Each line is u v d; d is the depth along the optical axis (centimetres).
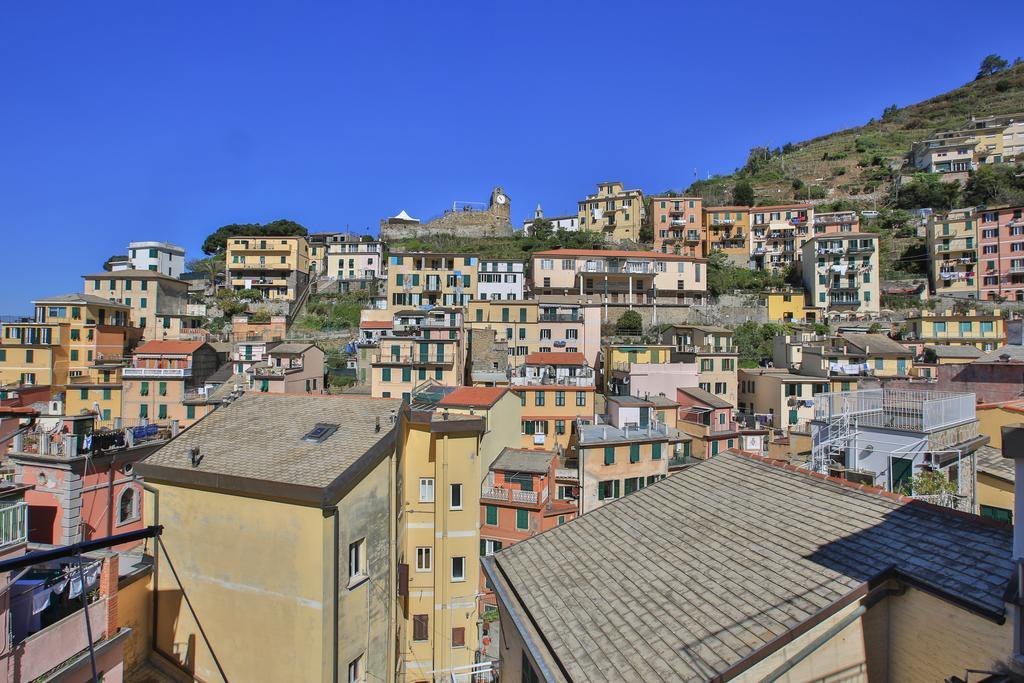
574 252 10025
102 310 8519
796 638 1030
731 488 1648
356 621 2027
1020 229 9619
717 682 968
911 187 12569
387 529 2250
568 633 1255
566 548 1634
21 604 1437
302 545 1873
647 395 5941
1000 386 3281
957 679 939
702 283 10250
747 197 14250
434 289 9581
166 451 2216
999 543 1075
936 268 10331
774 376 6562
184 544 2059
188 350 7738
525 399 5906
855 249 10188
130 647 1964
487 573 1695
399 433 2561
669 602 1235
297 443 2192
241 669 1947
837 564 1166
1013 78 17962
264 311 10419
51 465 2902
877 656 1091
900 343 7744
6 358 7538
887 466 2017
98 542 1659
